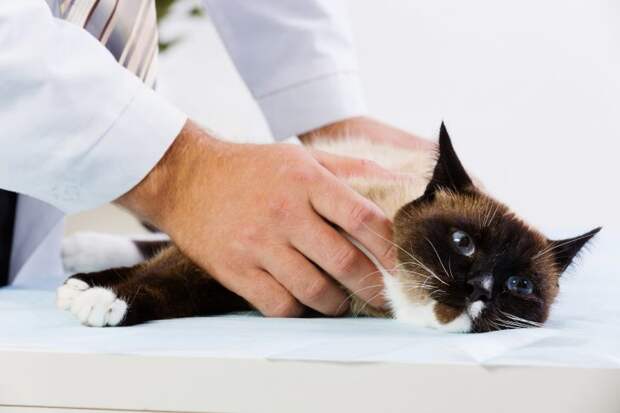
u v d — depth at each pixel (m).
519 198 3.60
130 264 2.26
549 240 1.55
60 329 1.20
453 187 1.52
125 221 3.19
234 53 2.25
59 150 1.29
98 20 1.63
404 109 3.89
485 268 1.38
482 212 1.48
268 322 1.32
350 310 1.53
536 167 3.72
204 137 1.43
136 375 0.98
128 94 1.33
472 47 3.86
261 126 4.16
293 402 0.97
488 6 3.82
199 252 1.38
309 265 1.36
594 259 2.37
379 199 1.59
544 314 1.43
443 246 1.42
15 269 2.03
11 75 1.21
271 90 2.26
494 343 1.04
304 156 1.37
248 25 2.19
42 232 1.97
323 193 1.32
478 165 3.76
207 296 1.49
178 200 1.39
